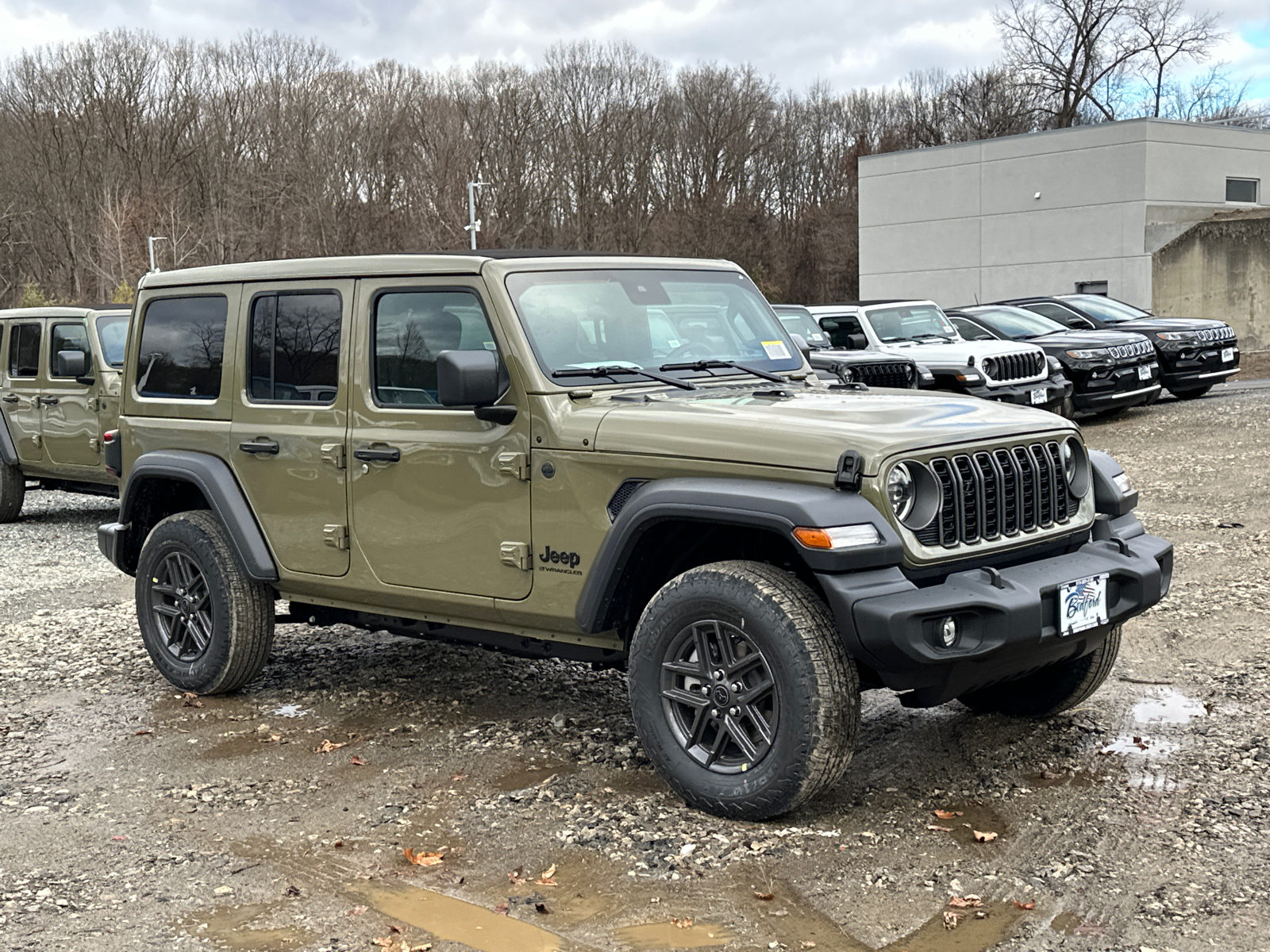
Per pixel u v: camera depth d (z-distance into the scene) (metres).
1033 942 3.32
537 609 4.65
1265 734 4.87
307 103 69.38
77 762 5.08
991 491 4.25
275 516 5.54
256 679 6.29
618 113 71.31
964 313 18.08
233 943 3.46
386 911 3.64
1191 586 7.40
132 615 7.93
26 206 69.00
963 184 36.88
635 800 4.43
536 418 4.57
